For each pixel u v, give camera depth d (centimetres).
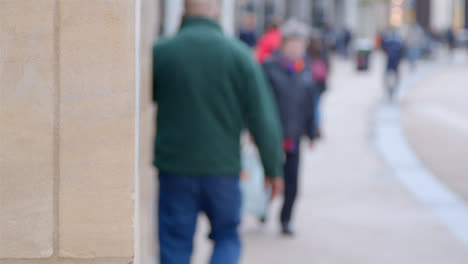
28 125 218
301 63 754
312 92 768
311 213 891
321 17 6600
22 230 219
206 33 450
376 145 1515
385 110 2214
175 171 448
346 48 5350
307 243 750
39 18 217
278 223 841
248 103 453
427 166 1266
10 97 217
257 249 723
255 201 790
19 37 216
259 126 454
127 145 220
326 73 1397
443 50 6550
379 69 4312
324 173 1183
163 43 455
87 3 217
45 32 217
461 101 2517
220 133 447
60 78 218
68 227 220
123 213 221
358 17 7494
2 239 219
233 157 452
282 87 744
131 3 218
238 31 2438
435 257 704
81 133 219
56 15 217
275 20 1389
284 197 779
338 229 812
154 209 564
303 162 1291
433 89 3006
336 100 2506
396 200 977
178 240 455
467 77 3700
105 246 221
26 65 217
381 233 795
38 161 219
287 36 749
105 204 220
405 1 7450
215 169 447
